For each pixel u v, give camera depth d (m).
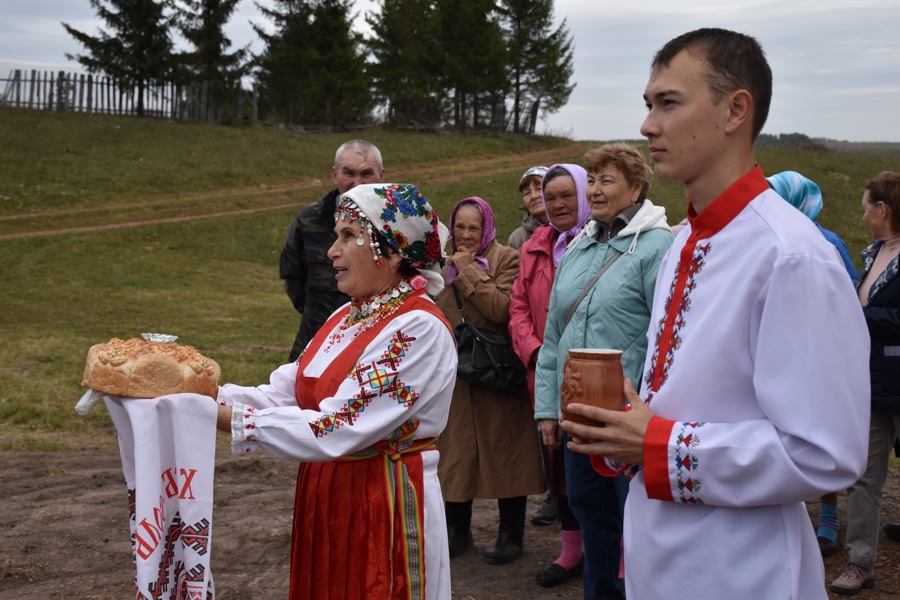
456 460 4.25
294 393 2.70
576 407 1.77
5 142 26.30
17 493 5.39
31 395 7.88
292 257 4.62
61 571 4.17
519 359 4.21
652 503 1.81
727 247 1.75
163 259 19.23
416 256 2.49
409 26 47.88
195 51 39.31
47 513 4.97
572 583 4.10
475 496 4.23
